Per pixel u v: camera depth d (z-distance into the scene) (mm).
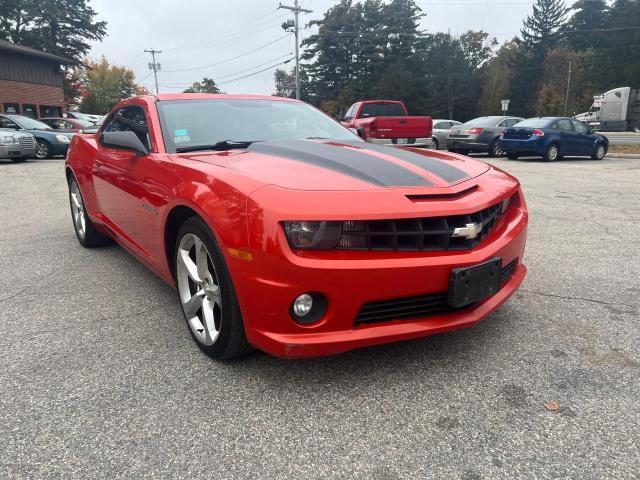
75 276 3965
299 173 2340
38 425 2039
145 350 2695
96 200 4211
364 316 2193
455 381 2359
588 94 59625
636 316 3113
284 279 2043
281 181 2215
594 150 15586
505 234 2605
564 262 4281
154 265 3145
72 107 55031
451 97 62875
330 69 67125
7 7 41719
